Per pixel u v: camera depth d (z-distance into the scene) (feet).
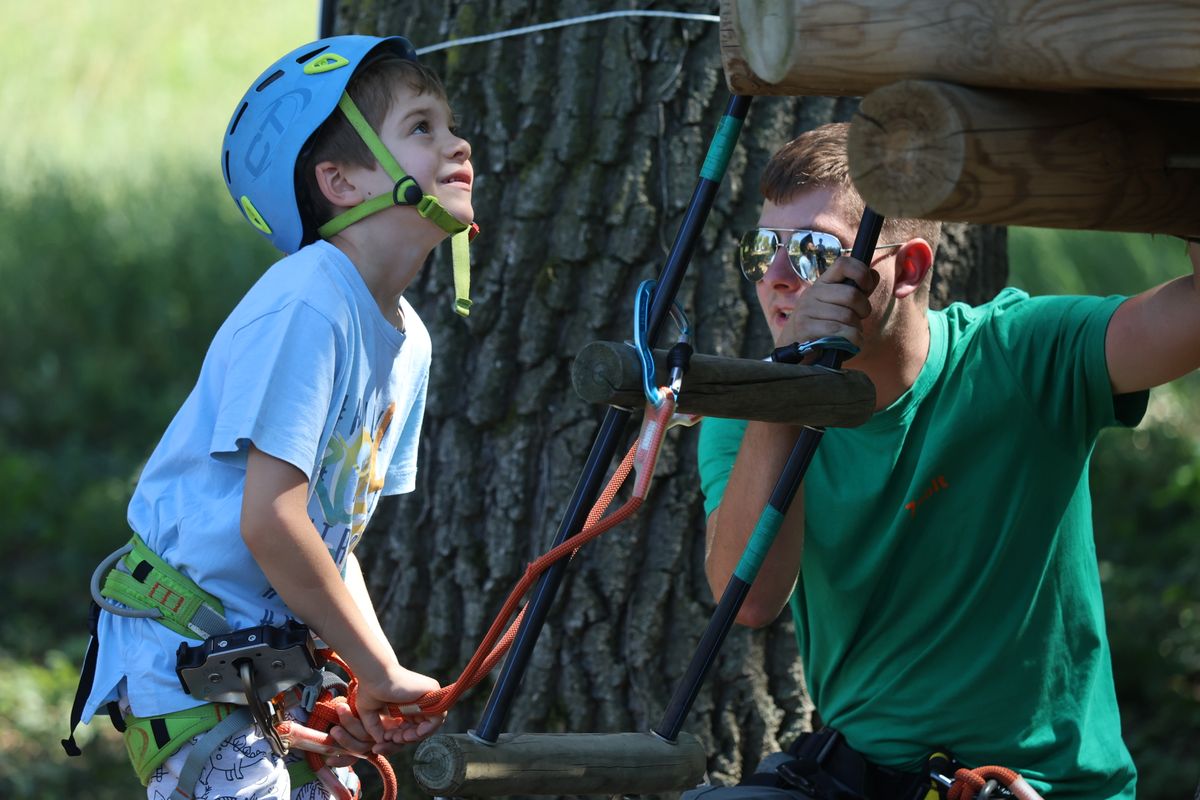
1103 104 16.11
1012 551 23.03
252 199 22.44
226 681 20.94
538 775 19.17
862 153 16.01
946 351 23.39
